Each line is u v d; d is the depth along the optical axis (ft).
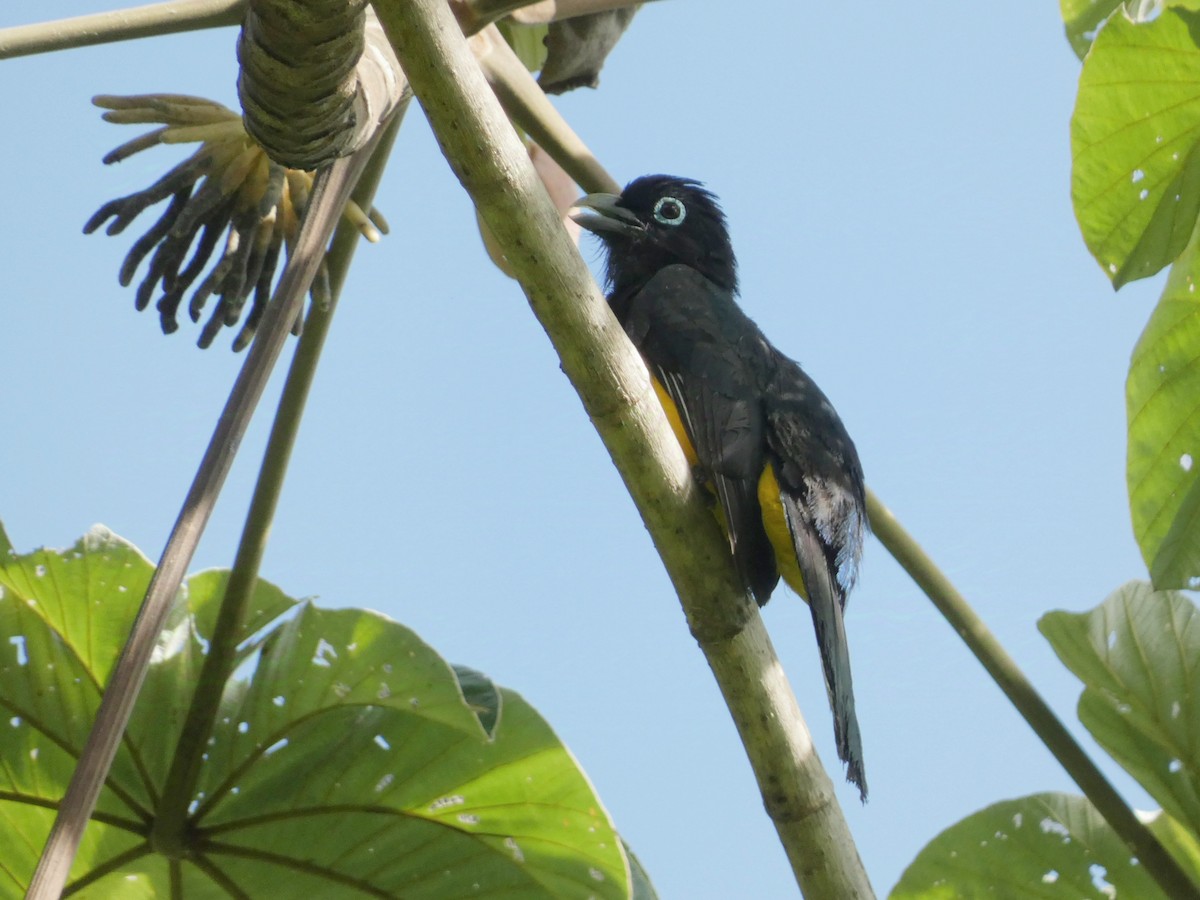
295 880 27.66
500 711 26.27
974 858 30.60
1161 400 31.71
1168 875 26.40
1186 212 30.50
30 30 22.13
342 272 26.99
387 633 25.22
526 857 27.35
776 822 22.49
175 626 27.02
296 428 26.09
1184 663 29.76
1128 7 33.50
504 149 18.99
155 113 25.05
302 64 19.97
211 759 26.81
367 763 26.86
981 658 27.02
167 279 26.48
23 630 26.37
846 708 28.27
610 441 21.72
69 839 17.40
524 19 29.78
